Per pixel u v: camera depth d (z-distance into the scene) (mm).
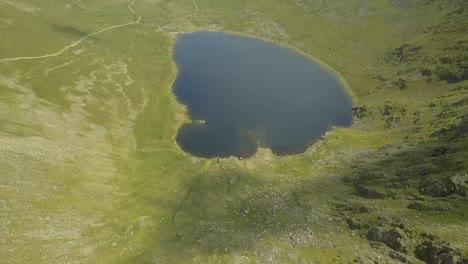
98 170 115062
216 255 88500
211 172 120000
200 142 133875
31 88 138625
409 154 113312
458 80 147875
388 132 135125
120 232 96625
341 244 88000
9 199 94938
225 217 102938
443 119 127375
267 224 98250
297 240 91562
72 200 101875
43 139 116625
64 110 133250
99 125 133125
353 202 100000
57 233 91500
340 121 149125
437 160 102875
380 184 103938
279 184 115625
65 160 112812
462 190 89375
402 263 78812
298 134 140250
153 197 109938
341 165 121562
